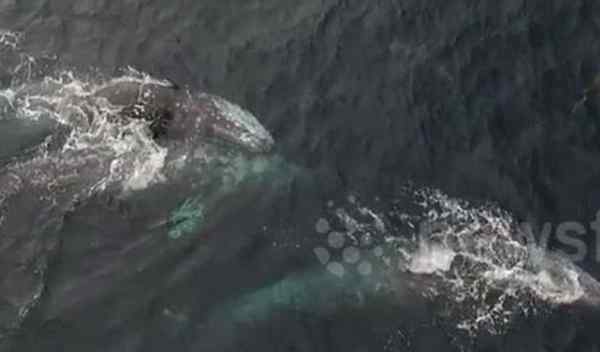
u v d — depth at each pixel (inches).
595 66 1110.4
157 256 951.0
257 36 1156.5
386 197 1005.8
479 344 893.2
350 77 1112.2
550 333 900.6
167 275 938.1
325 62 1127.6
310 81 1109.7
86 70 1114.1
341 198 1004.6
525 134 1055.6
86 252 951.0
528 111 1074.7
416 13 1171.9
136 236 964.0
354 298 922.1
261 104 1084.5
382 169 1029.8
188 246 959.6
